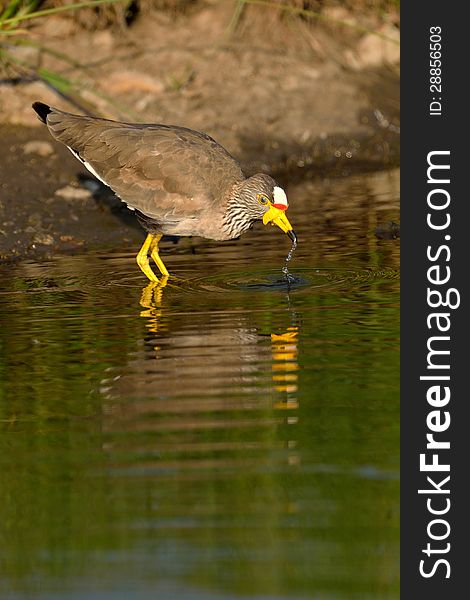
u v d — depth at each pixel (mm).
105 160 14594
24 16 18047
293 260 14766
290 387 10461
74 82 18812
